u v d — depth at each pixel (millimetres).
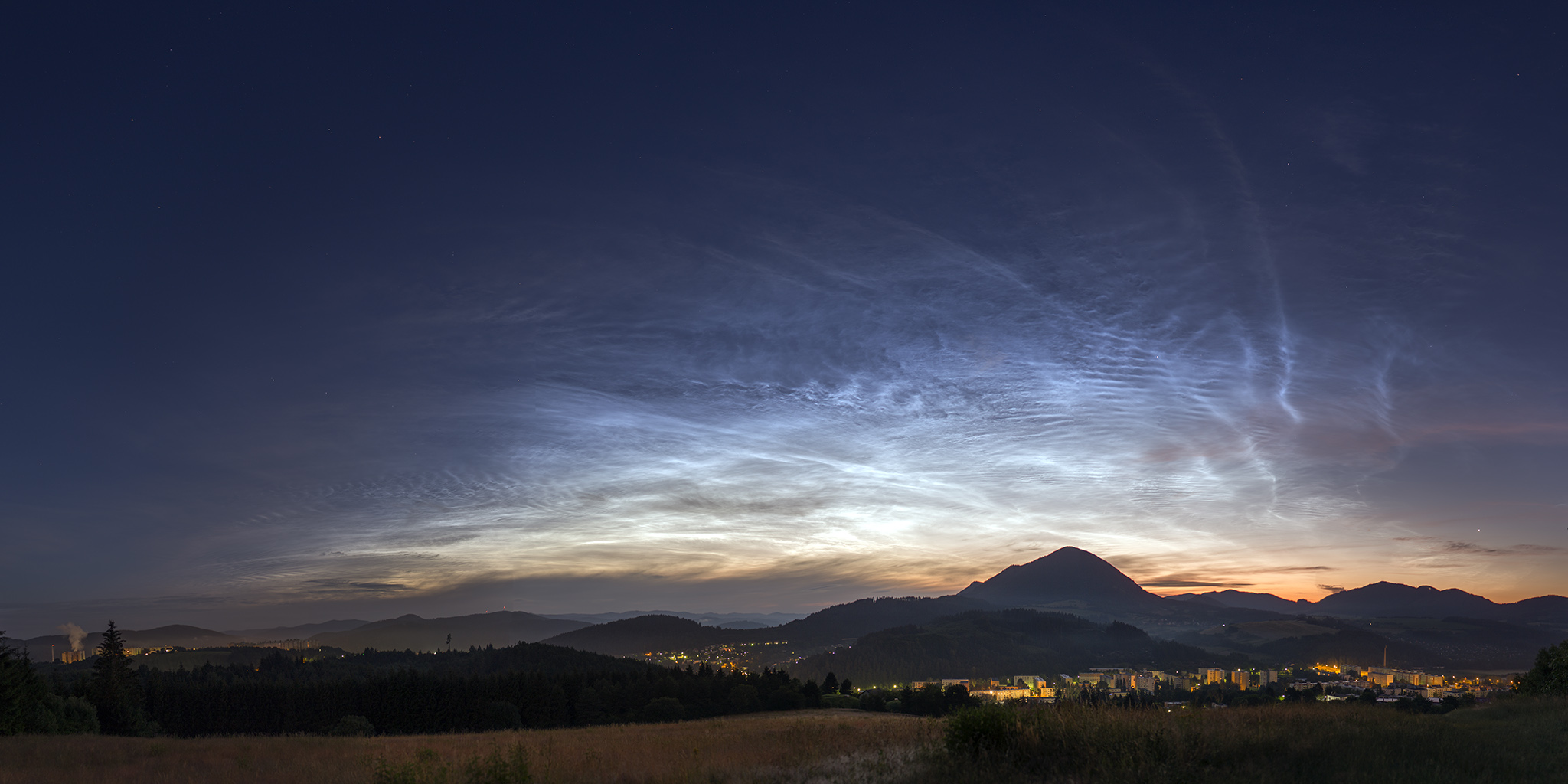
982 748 15430
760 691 113062
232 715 92438
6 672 45875
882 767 15656
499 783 15906
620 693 106688
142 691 88938
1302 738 15211
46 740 31766
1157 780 12641
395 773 16891
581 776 16828
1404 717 19562
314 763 22891
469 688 100062
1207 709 21156
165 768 22719
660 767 17781
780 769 16688
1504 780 12453
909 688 100688
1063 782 13156
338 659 193625
